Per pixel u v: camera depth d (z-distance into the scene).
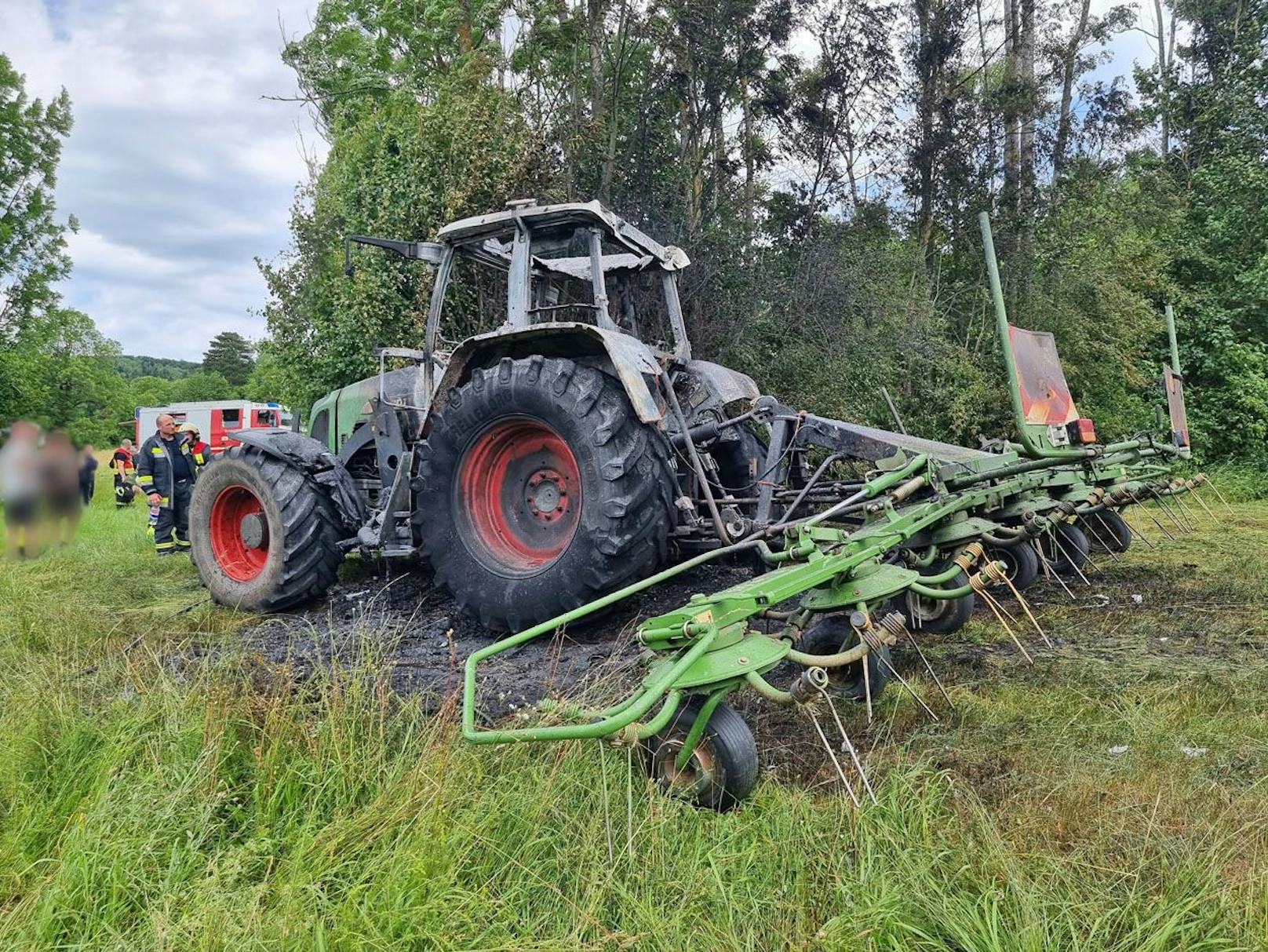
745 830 2.13
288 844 2.12
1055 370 3.64
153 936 1.74
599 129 10.84
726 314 10.52
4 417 21.08
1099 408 13.23
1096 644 3.88
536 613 3.87
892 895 1.78
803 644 3.04
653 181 11.13
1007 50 15.95
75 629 4.04
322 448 5.00
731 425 4.64
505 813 2.15
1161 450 5.95
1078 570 5.31
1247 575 5.24
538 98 11.66
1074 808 2.19
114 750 2.45
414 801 2.15
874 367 11.22
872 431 4.17
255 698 2.77
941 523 3.73
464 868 1.96
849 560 2.73
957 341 13.49
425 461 4.25
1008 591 5.07
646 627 2.38
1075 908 1.76
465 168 9.37
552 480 4.18
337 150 13.56
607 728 1.96
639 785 2.34
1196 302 14.01
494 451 4.20
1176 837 2.03
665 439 4.05
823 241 11.74
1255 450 12.88
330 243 13.23
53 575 6.00
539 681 3.32
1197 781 2.36
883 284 11.90
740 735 2.25
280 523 4.71
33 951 1.73
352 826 2.08
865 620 2.46
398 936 1.75
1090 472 4.19
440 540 4.18
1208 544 6.68
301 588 4.75
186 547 7.57
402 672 3.50
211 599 5.10
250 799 2.35
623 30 11.05
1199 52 17.78
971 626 4.25
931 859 1.91
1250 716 2.87
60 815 2.25
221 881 1.93
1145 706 2.94
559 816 2.15
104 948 1.74
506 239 4.78
